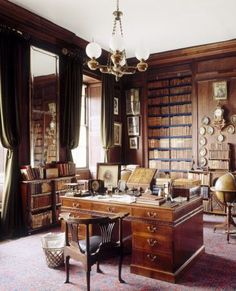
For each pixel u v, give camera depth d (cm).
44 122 607
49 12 554
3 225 514
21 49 551
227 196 505
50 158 619
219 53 726
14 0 507
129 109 849
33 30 580
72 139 657
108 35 666
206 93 744
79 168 763
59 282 339
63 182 604
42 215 557
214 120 725
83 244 327
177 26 620
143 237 356
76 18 580
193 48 743
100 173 454
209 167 717
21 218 532
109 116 772
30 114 574
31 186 538
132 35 667
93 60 374
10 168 527
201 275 356
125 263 395
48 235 409
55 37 629
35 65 591
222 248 452
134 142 843
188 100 777
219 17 579
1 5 506
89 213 403
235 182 507
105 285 330
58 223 593
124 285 330
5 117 516
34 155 583
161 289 321
